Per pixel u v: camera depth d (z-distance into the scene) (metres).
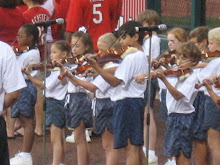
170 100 21.98
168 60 23.09
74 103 23.86
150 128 25.61
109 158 23.50
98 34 30.05
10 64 19.00
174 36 23.89
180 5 35.75
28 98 25.50
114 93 22.16
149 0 36.97
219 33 22.38
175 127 21.89
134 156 21.97
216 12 33.94
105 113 23.30
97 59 22.08
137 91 21.92
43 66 24.14
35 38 25.83
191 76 21.61
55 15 30.66
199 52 21.61
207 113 22.39
